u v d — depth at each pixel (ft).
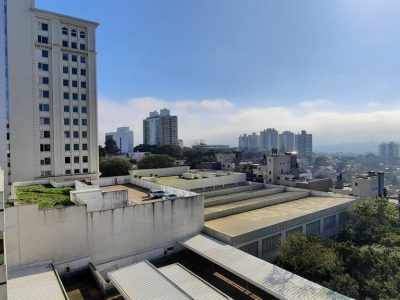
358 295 77.15
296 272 86.22
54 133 198.18
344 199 169.37
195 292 69.77
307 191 183.93
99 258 89.61
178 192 127.85
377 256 89.71
